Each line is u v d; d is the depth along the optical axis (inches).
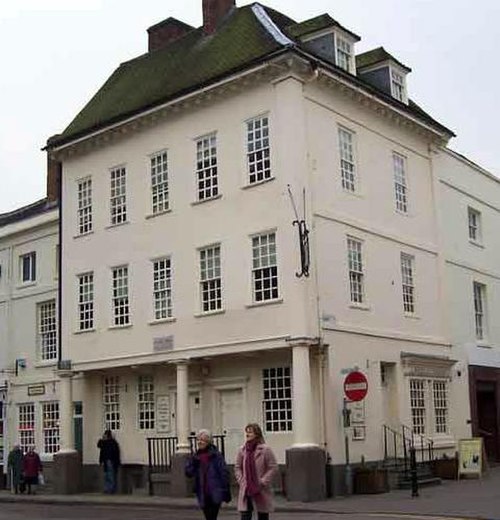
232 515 726.5
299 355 833.5
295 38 1002.1
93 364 1048.8
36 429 1218.6
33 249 1270.9
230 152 933.8
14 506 940.0
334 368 871.7
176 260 973.8
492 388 1188.5
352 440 879.1
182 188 979.9
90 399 1085.8
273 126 895.1
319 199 893.8
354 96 965.8
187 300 952.9
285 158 876.6
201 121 969.5
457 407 1086.4
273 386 896.3
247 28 997.8
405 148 1070.4
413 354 994.7
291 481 809.5
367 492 845.2
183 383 941.2
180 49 1120.2
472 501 719.7
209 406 952.3
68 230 1119.6
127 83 1157.7
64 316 1103.0
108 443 1021.8
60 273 1121.4
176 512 781.9
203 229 949.2
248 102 923.4
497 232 1290.6
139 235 1022.4
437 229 1111.6
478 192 1243.2
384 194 1011.9
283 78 887.7
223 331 909.2
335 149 933.8
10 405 1266.0
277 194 881.5
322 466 818.8
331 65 915.4
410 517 641.0
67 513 806.5
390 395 970.1
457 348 1112.2
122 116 1036.5
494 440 1176.8
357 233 947.3
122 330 1023.6
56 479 1050.1
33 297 1257.4
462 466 981.2
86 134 1082.7
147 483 986.1
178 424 932.6
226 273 918.4
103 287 1058.1
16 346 1273.4
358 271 944.9
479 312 1211.2
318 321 858.1
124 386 1052.5
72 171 1127.0
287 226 866.1
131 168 1045.2
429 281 1078.4
